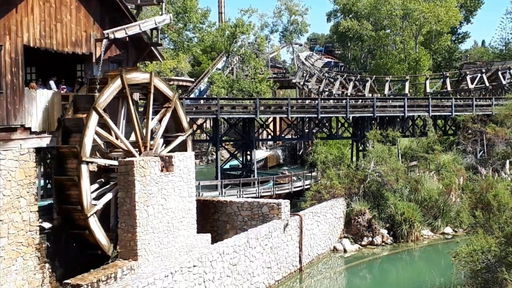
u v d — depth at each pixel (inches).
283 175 915.4
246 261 574.6
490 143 1069.1
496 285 514.6
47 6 557.0
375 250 804.6
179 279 470.9
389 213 850.8
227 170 1023.6
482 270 529.3
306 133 1085.1
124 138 571.5
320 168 960.9
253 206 674.2
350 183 869.2
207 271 507.5
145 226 517.3
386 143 1045.2
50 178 600.1
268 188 884.0
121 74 573.6
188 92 1283.2
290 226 673.0
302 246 697.0
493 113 1120.2
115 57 658.8
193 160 588.4
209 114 877.8
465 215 685.3
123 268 478.0
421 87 1911.9
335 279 692.7
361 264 749.3
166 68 1283.2
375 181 871.7
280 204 660.1
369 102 1024.2
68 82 662.5
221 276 529.3
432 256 778.8
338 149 1101.7
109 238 579.8
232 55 1467.8
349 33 2143.2
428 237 856.9
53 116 547.2
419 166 986.7
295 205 914.1
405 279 692.7
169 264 536.4
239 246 562.3
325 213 768.9
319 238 749.9
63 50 577.6
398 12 1958.7
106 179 590.2
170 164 558.9
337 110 989.8
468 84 1535.4
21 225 500.4
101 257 603.8
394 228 848.3
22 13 526.6
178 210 564.4
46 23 555.2
